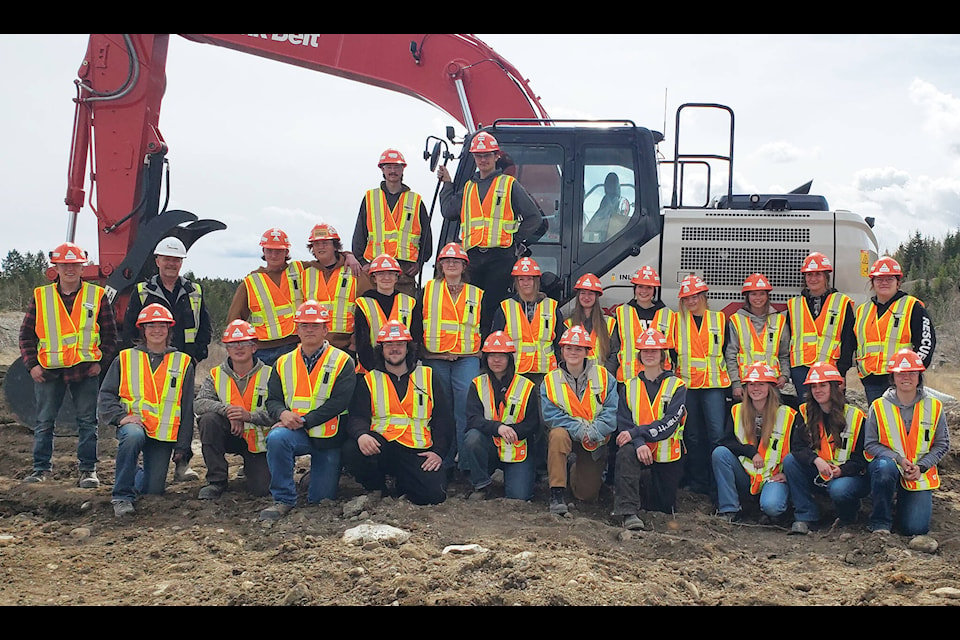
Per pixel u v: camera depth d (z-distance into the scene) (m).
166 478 7.08
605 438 6.77
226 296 26.61
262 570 5.30
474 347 7.27
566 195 8.03
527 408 6.89
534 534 5.98
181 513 6.55
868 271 8.05
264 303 7.41
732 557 5.82
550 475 6.73
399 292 7.25
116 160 8.67
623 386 6.93
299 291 7.47
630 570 5.34
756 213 8.00
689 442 7.47
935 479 6.38
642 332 7.09
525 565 5.18
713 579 5.31
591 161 8.06
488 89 9.02
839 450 6.63
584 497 7.09
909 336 7.07
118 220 8.69
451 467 7.59
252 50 9.06
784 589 5.22
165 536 6.02
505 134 8.11
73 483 7.40
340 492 7.14
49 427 7.50
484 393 6.95
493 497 7.20
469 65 8.98
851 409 6.65
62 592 4.99
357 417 6.71
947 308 37.78
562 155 8.08
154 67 8.82
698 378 7.39
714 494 7.20
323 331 6.70
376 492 6.96
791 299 7.71
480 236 7.44
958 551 6.05
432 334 7.19
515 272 7.29
